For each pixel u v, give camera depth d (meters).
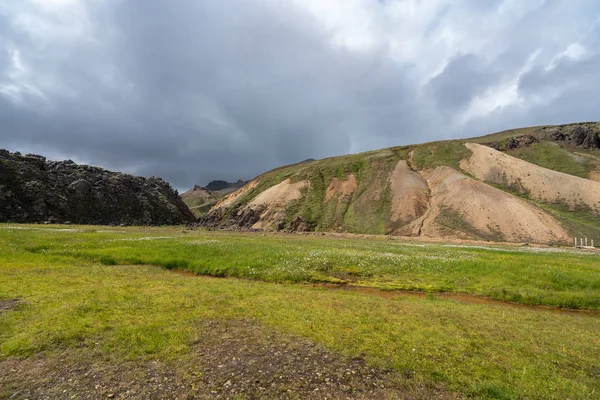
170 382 9.05
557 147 175.62
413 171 161.75
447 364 10.66
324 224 136.38
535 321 16.05
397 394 8.91
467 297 22.36
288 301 17.36
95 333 12.13
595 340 13.64
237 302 16.83
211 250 32.78
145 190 144.12
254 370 9.85
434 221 111.25
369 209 138.50
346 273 26.81
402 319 15.00
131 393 8.48
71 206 108.00
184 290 18.83
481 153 162.12
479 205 112.56
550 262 31.45
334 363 10.50
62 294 16.86
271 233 93.69
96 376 9.30
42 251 30.53
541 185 131.75
